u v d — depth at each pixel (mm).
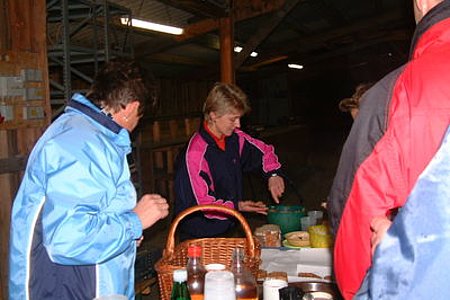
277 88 15383
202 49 7480
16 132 2490
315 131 14703
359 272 847
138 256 3059
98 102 1297
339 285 906
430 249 682
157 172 5480
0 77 2355
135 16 4508
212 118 2000
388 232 729
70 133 1168
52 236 1105
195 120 6637
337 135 13625
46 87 2633
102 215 1163
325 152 10688
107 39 3254
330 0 6727
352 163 848
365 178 818
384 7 7734
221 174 2055
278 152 9422
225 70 5195
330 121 15648
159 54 7012
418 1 878
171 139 5898
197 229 1991
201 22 5266
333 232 907
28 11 2545
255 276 1302
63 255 1112
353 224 842
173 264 1343
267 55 9172
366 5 7480
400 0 7402
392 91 814
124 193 1245
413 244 693
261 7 5363
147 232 4734
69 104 1293
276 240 1875
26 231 1201
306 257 1717
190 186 1976
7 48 2422
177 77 9312
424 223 692
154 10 4680
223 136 2078
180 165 2004
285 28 7871
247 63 9562
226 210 1378
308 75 14688
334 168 8875
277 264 1646
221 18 5156
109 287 1230
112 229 1160
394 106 798
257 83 15070
